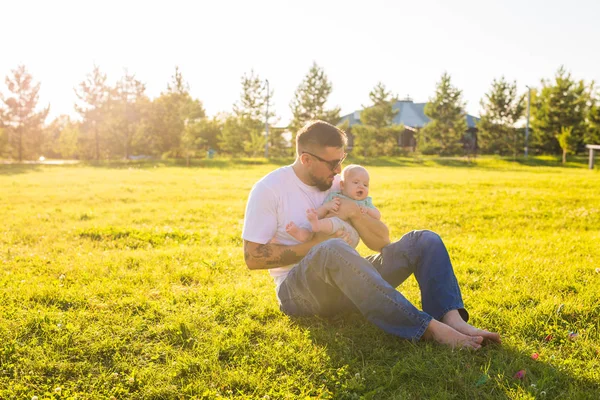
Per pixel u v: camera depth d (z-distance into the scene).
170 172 27.17
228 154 55.34
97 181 19.78
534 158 49.53
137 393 2.89
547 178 24.02
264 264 3.71
